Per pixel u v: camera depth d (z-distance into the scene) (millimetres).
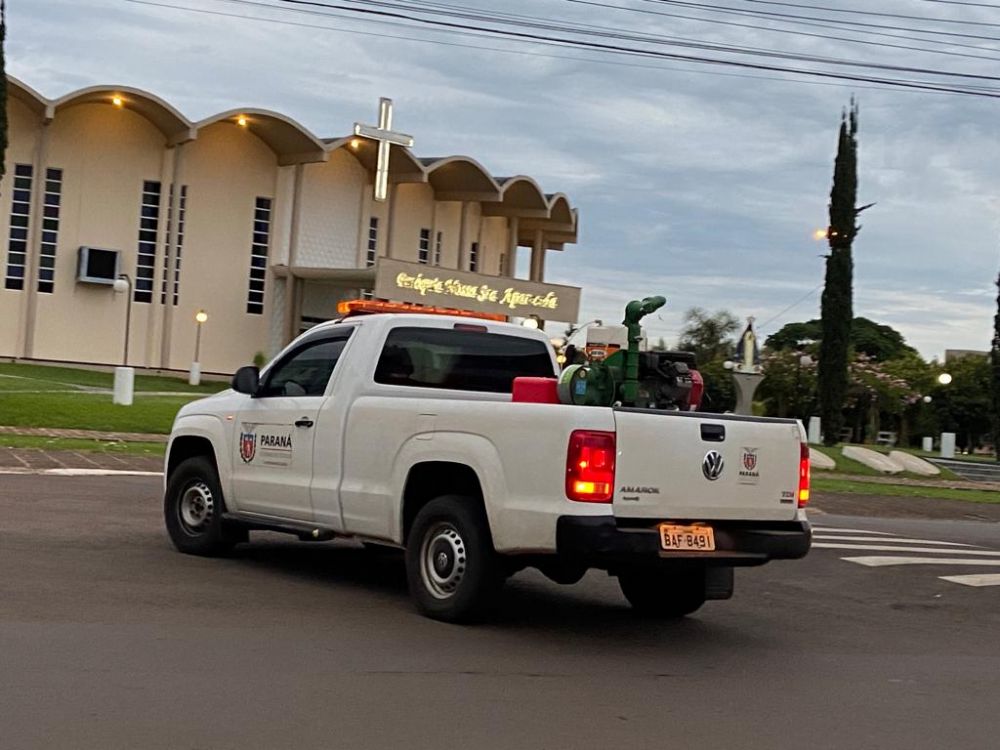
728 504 8297
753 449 8430
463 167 54750
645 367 8844
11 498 14070
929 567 13594
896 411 58000
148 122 48000
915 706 7117
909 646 9070
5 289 45250
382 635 8039
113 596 8672
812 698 7156
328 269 49500
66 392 32125
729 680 7500
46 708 5871
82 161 46719
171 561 10477
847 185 42938
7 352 45406
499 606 8578
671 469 8047
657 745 5934
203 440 11031
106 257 46781
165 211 48406
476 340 10102
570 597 10328
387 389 9555
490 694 6703
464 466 8461
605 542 7703
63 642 7188
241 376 10430
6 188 44906
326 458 9625
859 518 21547
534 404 8070
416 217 56531
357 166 53875
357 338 9766
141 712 5902
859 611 10562
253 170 50812
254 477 10336
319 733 5746
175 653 7113
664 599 9461
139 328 48312
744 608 10375
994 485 34812
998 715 7004
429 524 8703
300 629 8047
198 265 49594
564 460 7801
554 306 51906
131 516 13156
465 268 58688
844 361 43094
